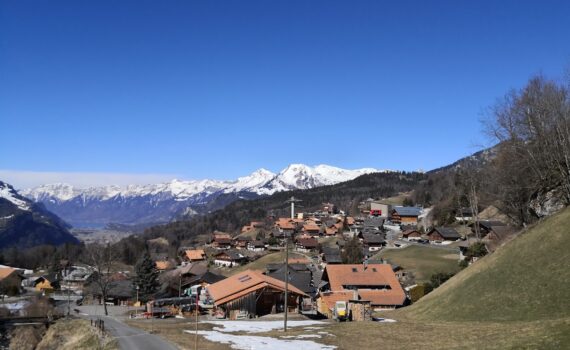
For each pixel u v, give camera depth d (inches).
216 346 1517.0
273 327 2033.7
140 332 2007.9
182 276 4975.4
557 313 1558.8
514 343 1170.6
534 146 2787.9
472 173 4436.5
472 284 2129.7
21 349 2605.8
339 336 1683.1
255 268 5684.1
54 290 5674.2
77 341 2212.1
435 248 5093.5
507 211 3107.8
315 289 3567.9
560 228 2000.5
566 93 2763.3
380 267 3314.5
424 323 1878.7
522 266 1959.9
